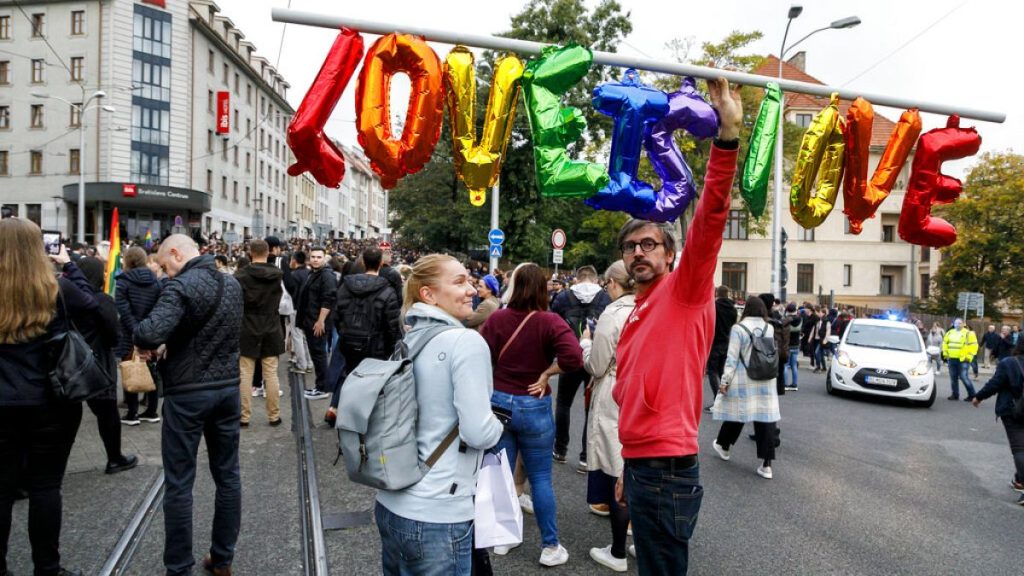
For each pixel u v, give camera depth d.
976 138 3.55
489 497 2.94
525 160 22.20
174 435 3.21
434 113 2.81
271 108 59.12
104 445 5.35
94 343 4.60
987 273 32.31
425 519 2.18
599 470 3.91
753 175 2.97
